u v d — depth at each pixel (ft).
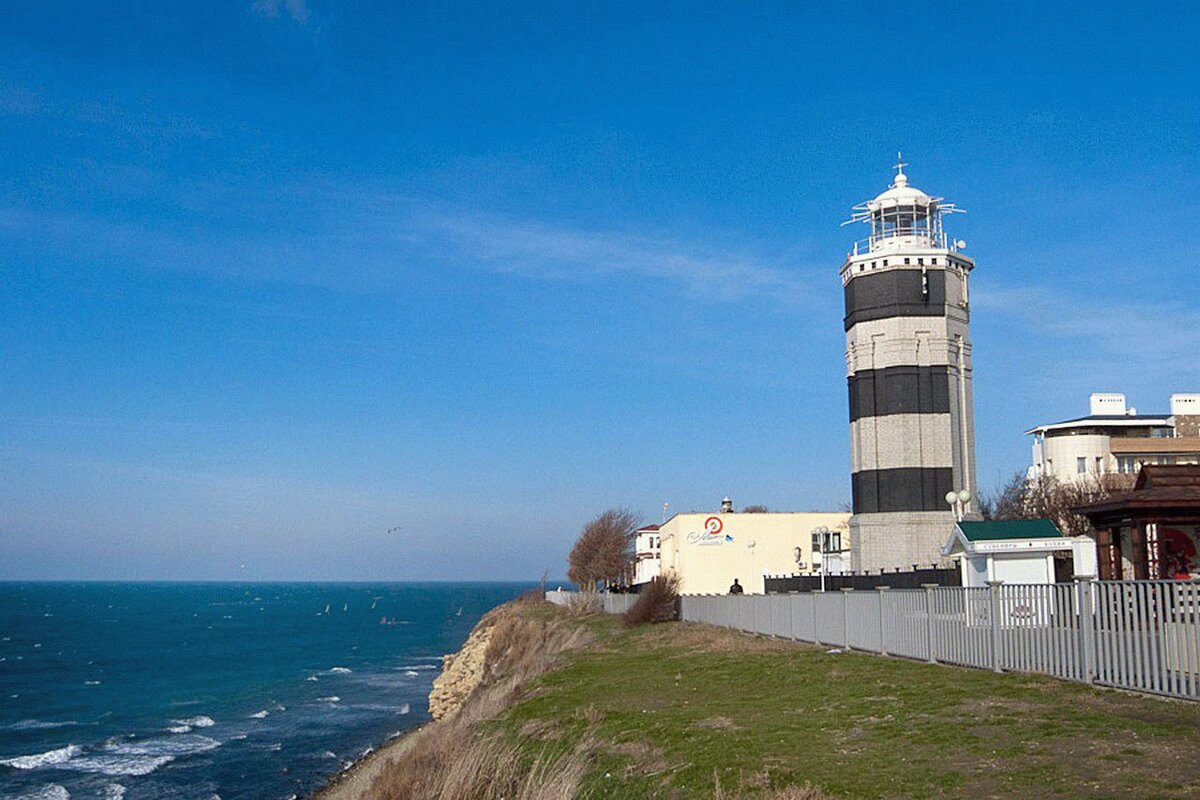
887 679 68.49
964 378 173.68
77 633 497.05
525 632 205.36
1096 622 55.42
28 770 161.48
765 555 238.48
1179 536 79.97
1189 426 264.93
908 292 170.50
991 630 66.28
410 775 67.87
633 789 48.21
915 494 166.71
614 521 349.41
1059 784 37.83
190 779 154.10
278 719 214.07
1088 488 217.36
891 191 176.65
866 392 171.94
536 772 56.08
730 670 85.15
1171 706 48.24
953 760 43.37
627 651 117.19
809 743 50.44
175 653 384.27
